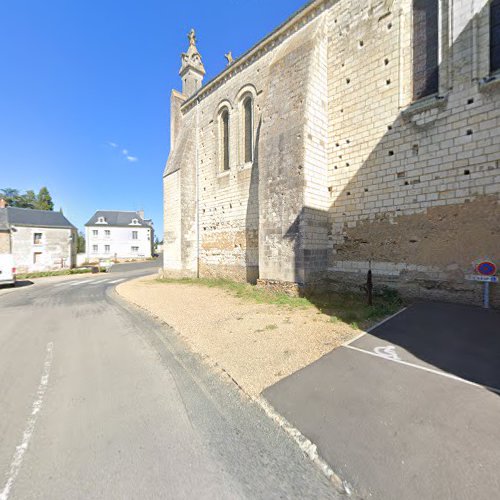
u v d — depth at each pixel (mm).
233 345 4473
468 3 6012
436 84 6648
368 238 7695
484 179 5852
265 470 1977
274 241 8570
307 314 6109
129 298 9617
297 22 9539
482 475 1764
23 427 2523
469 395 2658
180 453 2154
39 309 8570
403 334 4449
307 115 7898
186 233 14375
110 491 1803
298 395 2908
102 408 2830
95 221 43125
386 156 7352
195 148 14836
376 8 7551
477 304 5934
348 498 1731
